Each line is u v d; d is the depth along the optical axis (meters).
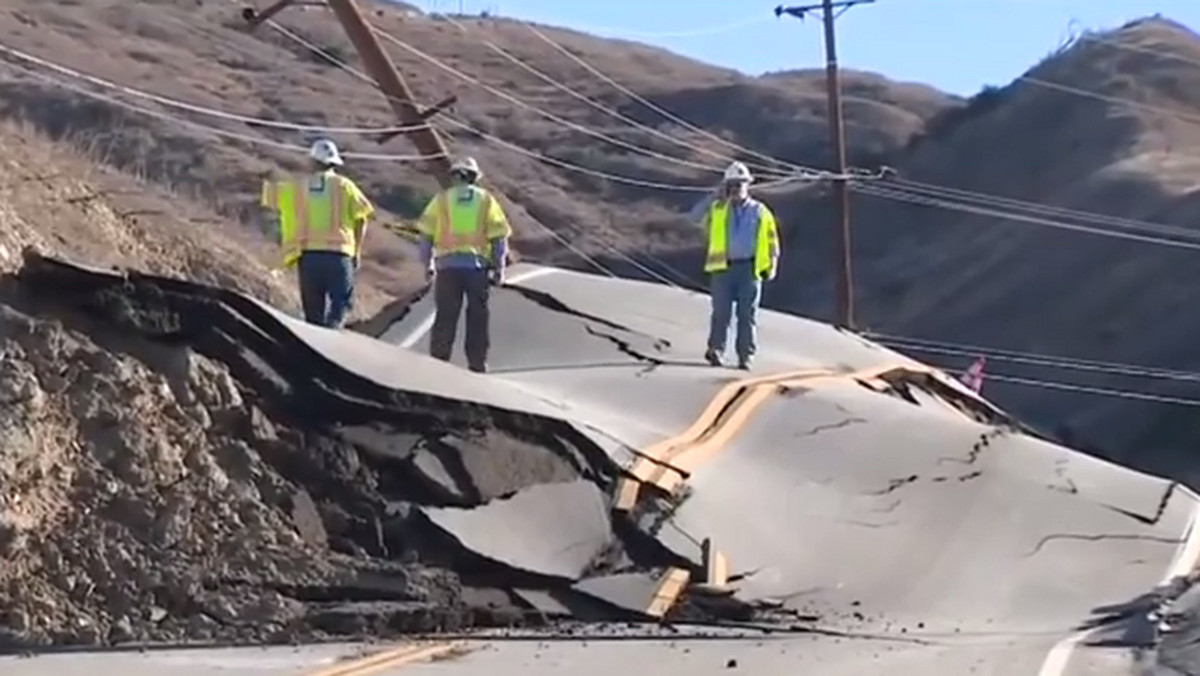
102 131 112.81
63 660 24.81
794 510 34.47
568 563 30.61
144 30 172.62
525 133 181.38
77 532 27.28
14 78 123.00
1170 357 125.00
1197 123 173.50
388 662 24.97
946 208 162.38
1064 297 138.25
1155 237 140.88
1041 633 29.39
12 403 27.55
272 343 31.70
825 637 28.42
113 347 30.17
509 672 24.22
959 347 137.12
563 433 33.06
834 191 91.06
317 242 37.12
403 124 67.19
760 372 44.25
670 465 34.12
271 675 23.66
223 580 27.84
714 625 29.42
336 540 29.77
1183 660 26.45
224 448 29.91
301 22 190.88
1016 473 37.53
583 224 157.12
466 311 39.50
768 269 44.78
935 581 32.19
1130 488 37.75
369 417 31.73
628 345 46.66
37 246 36.34
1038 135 174.75
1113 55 189.00
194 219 67.00
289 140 147.38
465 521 30.50
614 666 24.92
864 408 40.72
